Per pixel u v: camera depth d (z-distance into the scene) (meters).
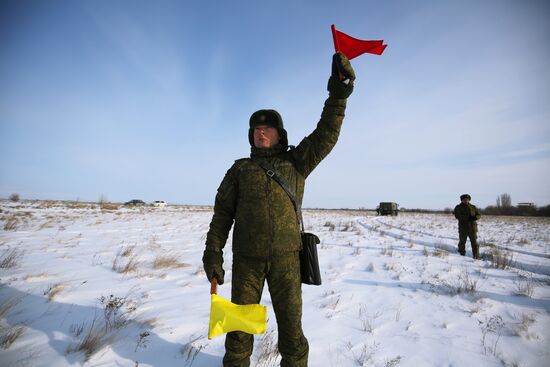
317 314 3.46
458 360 2.49
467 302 4.00
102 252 6.67
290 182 1.90
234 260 1.92
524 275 5.60
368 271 5.74
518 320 3.42
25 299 3.46
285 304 1.84
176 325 2.91
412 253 7.90
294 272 1.86
